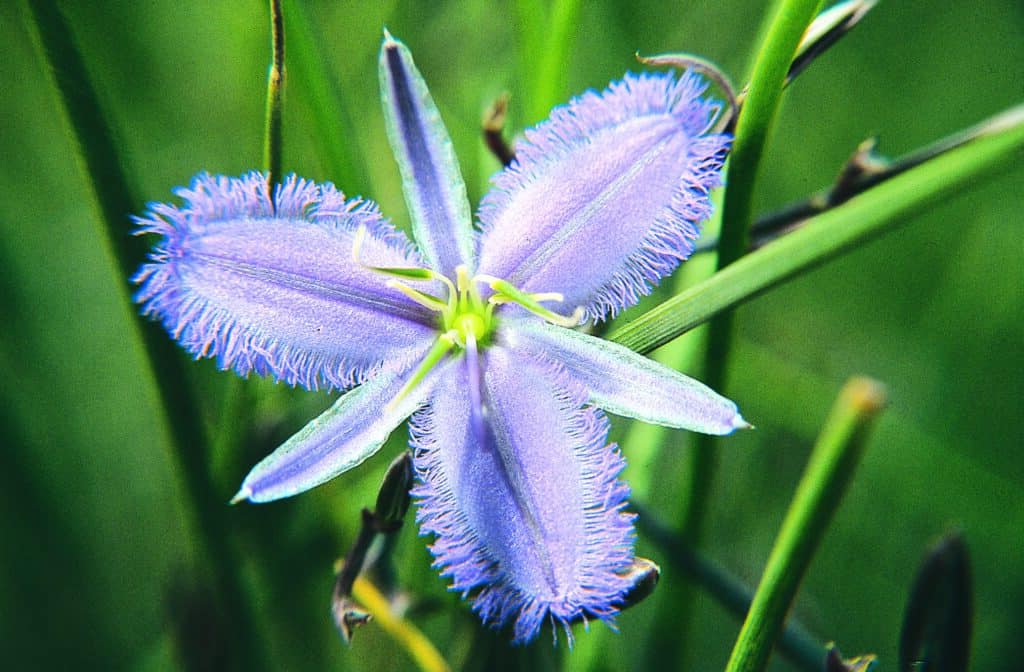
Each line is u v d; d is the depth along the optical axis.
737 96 0.12
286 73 0.12
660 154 0.11
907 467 0.15
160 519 0.15
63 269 0.15
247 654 0.13
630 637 0.15
